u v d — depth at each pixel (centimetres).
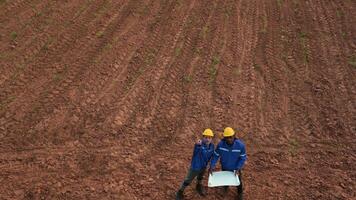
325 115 1195
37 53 1448
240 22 1705
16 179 965
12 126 1127
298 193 941
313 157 1048
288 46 1552
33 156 1031
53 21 1631
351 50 1521
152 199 921
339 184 966
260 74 1391
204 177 979
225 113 1206
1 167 995
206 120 1177
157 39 1566
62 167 1002
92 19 1666
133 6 1784
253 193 939
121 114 1189
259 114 1205
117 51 1484
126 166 1009
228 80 1354
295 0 1889
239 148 853
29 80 1320
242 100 1263
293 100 1264
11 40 1501
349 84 1333
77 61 1420
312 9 1809
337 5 1842
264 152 1062
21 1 1747
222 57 1473
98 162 1018
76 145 1072
